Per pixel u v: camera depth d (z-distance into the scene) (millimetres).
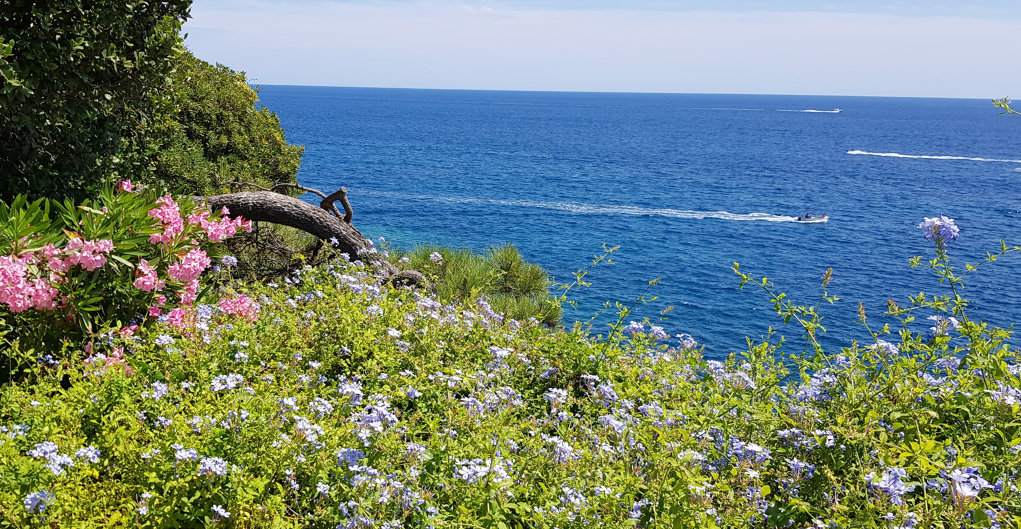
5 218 5137
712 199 73062
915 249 51094
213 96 15648
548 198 69625
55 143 7695
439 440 3836
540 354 5879
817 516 3492
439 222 54375
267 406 3678
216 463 3121
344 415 4223
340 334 5379
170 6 8039
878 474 3346
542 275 11250
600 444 4012
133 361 4508
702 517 3207
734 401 4336
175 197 6426
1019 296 38656
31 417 3637
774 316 33000
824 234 55906
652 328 5836
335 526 3260
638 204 68000
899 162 119062
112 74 7613
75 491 3086
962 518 2980
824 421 4066
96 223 5457
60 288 5027
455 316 6113
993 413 3811
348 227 10297
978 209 71688
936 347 4438
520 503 3365
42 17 6676
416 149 118688
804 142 161000
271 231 10984
